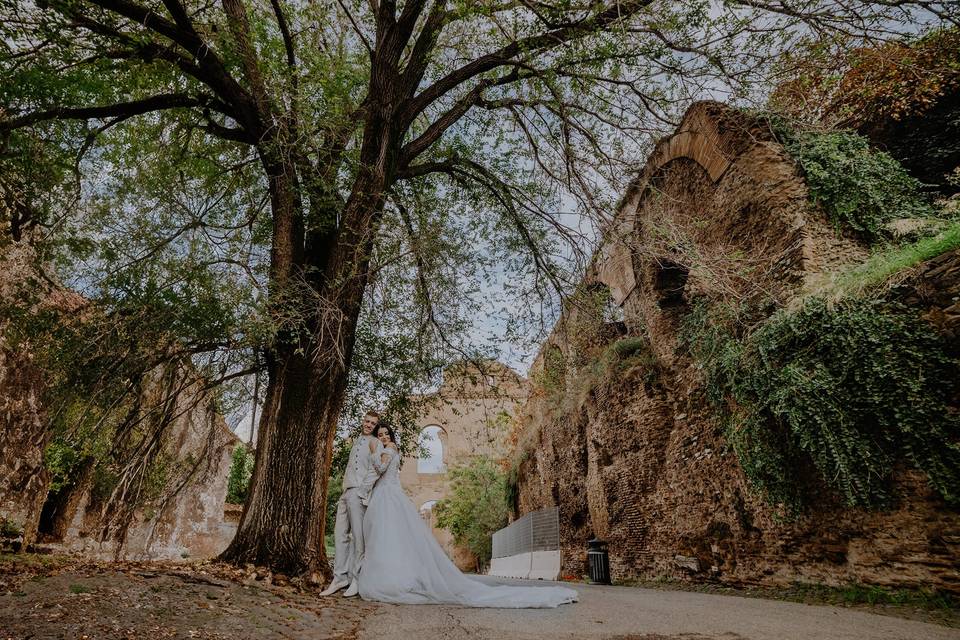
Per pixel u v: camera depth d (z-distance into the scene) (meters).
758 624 4.04
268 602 4.20
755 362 6.73
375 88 7.39
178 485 8.52
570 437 15.25
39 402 9.93
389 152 7.35
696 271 7.55
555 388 12.21
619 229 8.16
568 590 5.62
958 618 4.27
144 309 6.47
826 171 7.55
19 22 5.28
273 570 5.45
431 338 8.98
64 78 5.82
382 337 9.38
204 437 9.30
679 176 10.72
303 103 6.64
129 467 7.44
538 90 7.87
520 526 17.34
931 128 8.69
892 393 5.20
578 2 6.95
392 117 7.36
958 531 4.72
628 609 4.86
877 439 5.32
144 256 6.93
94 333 6.68
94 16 5.96
